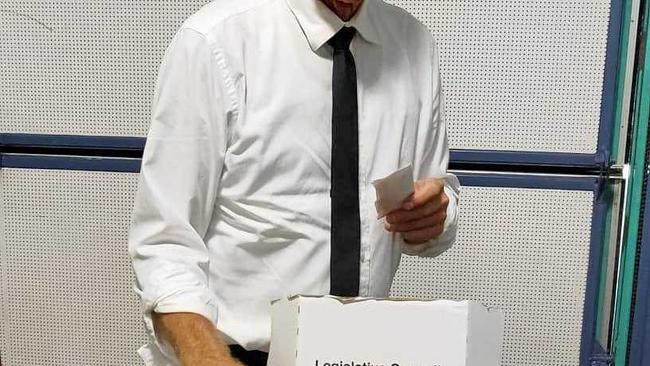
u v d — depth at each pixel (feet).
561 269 5.85
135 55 5.79
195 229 3.44
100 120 5.93
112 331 6.31
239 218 3.48
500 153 5.73
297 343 2.68
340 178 3.48
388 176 3.30
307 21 3.44
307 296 2.71
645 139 5.59
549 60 5.57
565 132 5.68
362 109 3.58
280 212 3.43
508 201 5.78
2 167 6.08
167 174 3.28
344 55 3.49
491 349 2.78
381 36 3.73
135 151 5.98
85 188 6.05
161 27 5.73
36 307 6.33
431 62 4.00
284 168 3.42
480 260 5.89
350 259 3.51
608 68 5.53
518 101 5.66
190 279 3.16
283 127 3.39
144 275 3.22
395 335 2.68
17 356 6.40
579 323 5.91
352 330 2.68
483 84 5.65
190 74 3.25
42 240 6.19
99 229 6.12
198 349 2.88
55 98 5.92
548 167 5.75
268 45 3.41
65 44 5.82
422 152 3.94
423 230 3.70
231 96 3.31
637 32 5.48
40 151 6.07
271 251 3.51
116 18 5.74
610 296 5.90
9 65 5.90
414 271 5.94
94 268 6.20
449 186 4.24
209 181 3.38
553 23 5.51
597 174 5.71
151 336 3.28
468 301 2.68
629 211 5.73
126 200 6.03
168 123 3.28
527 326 5.97
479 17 5.55
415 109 3.82
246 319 3.54
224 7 3.44
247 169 3.39
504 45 5.57
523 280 5.89
